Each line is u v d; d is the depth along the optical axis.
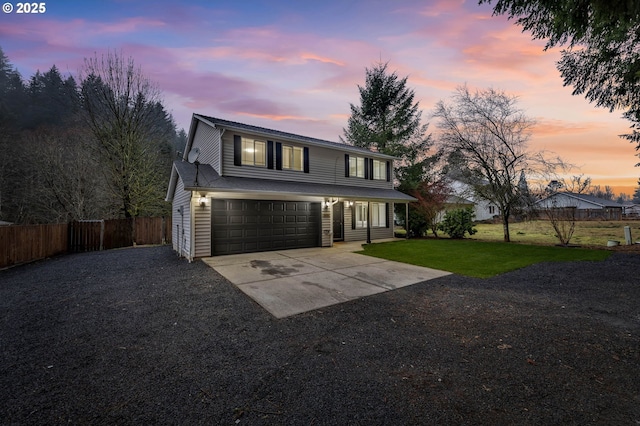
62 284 5.87
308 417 1.98
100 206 17.89
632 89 7.32
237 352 2.99
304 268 7.26
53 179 18.14
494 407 2.08
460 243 12.20
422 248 10.78
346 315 4.08
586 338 3.25
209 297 4.92
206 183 8.27
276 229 10.20
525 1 4.80
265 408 2.08
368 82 22.22
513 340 3.22
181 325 3.73
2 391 2.29
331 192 11.02
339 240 12.99
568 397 2.19
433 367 2.67
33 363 2.75
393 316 4.03
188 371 2.61
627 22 3.73
